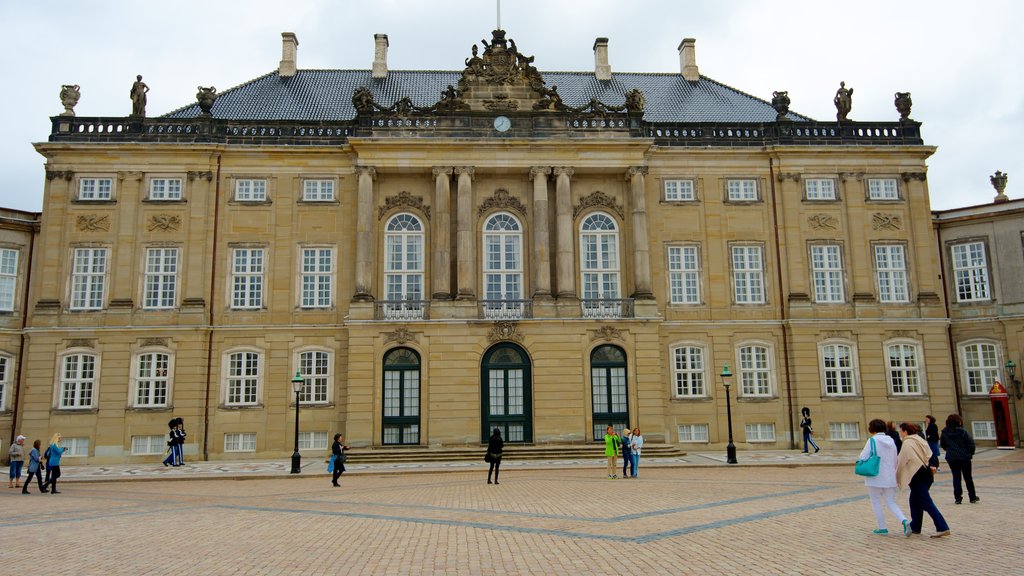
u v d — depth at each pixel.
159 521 18.77
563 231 42.62
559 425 40.25
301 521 18.42
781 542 14.54
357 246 41.97
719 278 44.22
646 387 41.03
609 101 51.06
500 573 12.23
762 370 43.59
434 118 43.41
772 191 45.19
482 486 26.81
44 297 41.28
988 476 27.77
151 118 43.16
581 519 17.92
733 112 50.22
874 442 15.17
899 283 44.69
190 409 40.53
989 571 11.89
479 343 40.78
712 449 42.47
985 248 44.62
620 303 42.41
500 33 45.12
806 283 44.19
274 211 43.19
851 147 45.19
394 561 13.29
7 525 18.30
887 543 14.28
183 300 41.72
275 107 48.44
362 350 40.38
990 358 43.75
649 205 44.66
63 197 42.19
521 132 43.50
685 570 12.23
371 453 38.25
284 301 42.38
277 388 41.50
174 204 42.59
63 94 43.12
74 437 40.03
